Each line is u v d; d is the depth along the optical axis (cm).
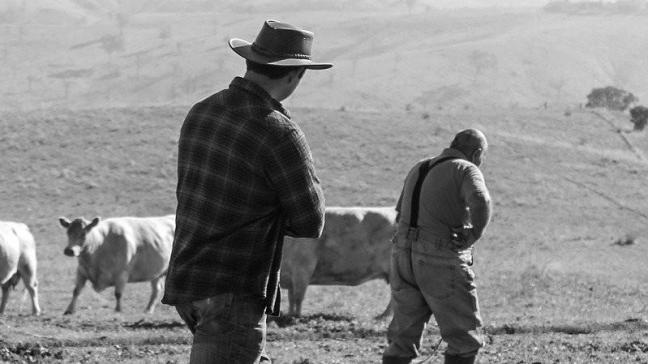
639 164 6309
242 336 493
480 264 3353
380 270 1817
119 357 1124
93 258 1998
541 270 2675
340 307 2038
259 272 498
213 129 493
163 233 2127
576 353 1074
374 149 6238
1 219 4934
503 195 5450
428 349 1128
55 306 2200
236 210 487
